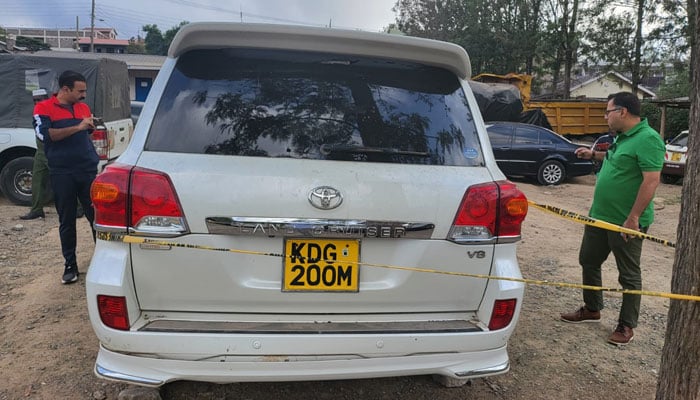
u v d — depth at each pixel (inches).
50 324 143.9
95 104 298.8
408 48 103.2
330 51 102.6
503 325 95.7
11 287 170.9
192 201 86.5
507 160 517.7
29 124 299.4
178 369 85.9
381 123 97.9
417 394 118.8
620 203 145.2
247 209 87.3
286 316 91.9
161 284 88.2
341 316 93.2
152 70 1044.5
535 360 138.6
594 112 768.3
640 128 142.4
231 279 88.8
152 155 88.9
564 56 1085.8
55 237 235.5
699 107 84.4
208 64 98.7
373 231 90.1
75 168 171.8
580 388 126.3
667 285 209.3
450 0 1609.3
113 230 86.3
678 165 550.9
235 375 86.3
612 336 150.2
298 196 88.0
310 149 92.7
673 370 89.4
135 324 87.1
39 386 113.7
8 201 313.9
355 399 115.4
